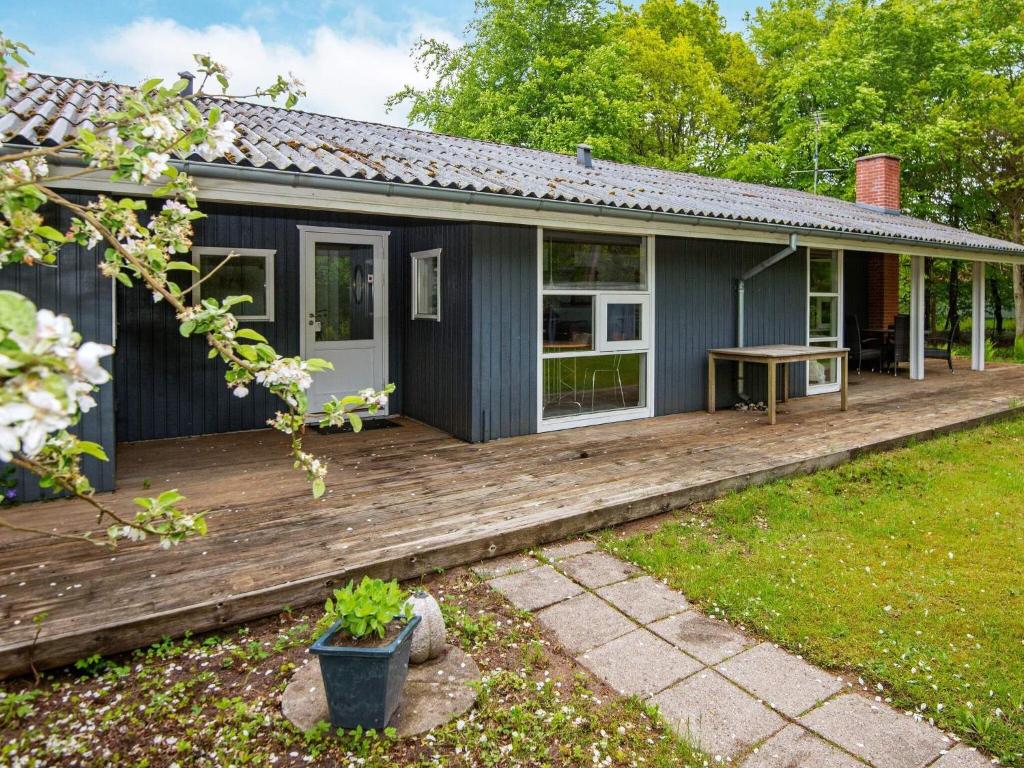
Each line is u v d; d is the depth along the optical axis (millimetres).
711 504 4723
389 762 2166
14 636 2605
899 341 10977
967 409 7883
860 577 3568
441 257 6543
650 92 21469
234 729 2301
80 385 1188
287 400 2100
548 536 4004
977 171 16438
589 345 6914
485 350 6152
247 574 3207
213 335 2064
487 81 21781
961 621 3094
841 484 5312
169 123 1960
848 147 16625
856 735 2316
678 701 2504
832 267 9453
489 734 2305
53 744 2205
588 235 6812
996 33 16641
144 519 1920
